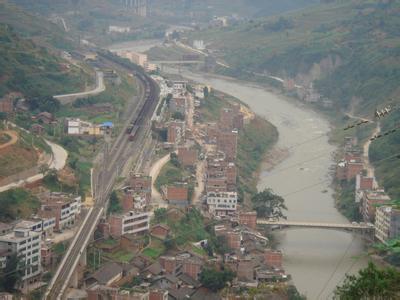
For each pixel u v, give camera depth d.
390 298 127.44
